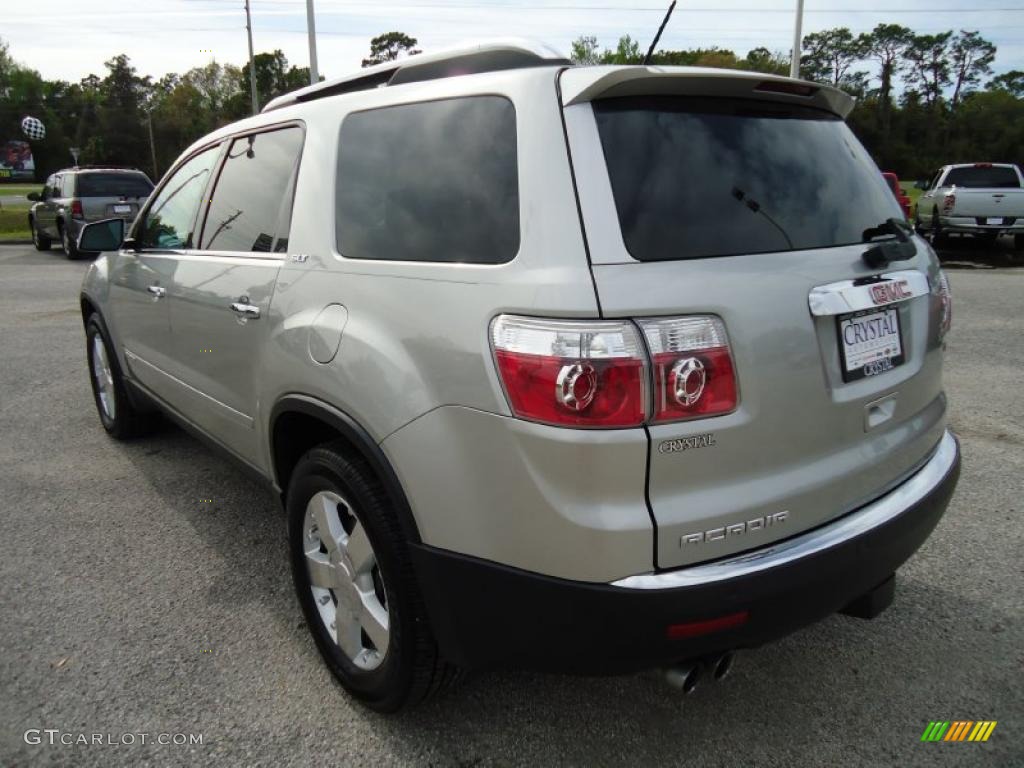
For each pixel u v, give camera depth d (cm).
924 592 317
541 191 193
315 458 246
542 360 180
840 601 213
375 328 223
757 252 204
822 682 265
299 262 264
